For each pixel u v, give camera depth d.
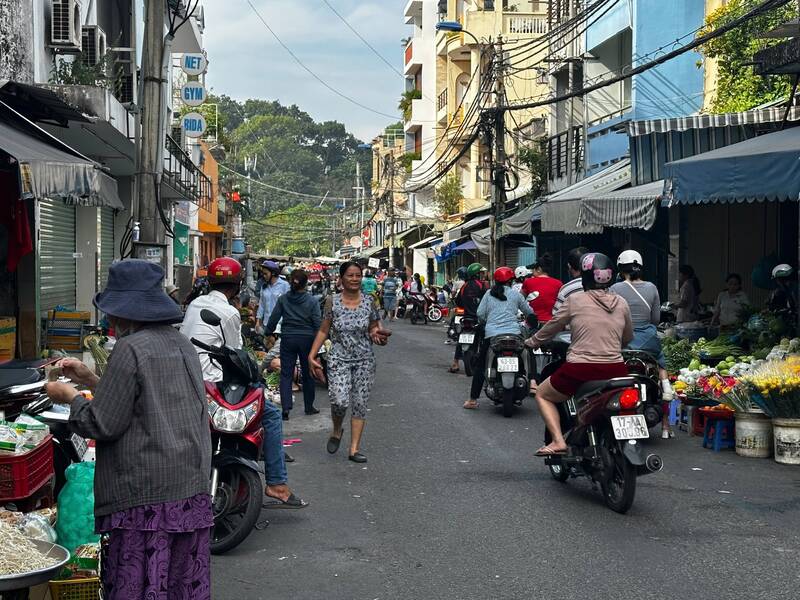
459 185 46.75
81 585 4.71
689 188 11.83
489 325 12.02
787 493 7.75
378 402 13.12
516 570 5.79
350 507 7.36
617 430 6.97
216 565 5.93
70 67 14.45
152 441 3.86
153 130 11.59
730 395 9.20
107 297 4.04
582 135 26.72
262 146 129.62
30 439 5.25
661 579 5.60
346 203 117.31
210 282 6.91
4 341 11.63
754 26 17.55
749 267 16.72
